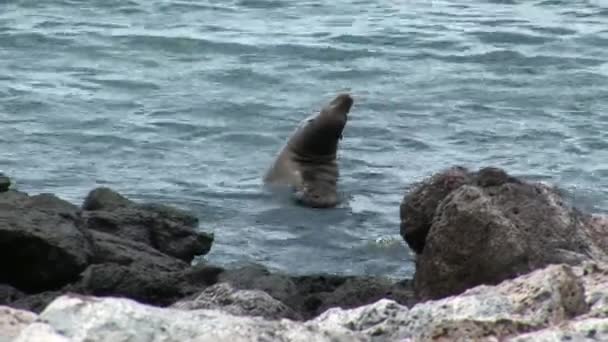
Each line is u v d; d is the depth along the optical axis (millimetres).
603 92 56156
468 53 63406
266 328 16469
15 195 31891
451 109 52531
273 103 53562
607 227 26438
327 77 58344
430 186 27953
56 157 45188
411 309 19281
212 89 55844
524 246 24453
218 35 66438
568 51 64188
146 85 56500
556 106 53594
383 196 41312
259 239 36938
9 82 56375
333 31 67688
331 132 42688
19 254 29031
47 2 73250
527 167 44719
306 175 42312
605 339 16969
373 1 76750
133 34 66125
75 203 39875
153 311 16172
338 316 19562
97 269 27812
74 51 62844
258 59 61562
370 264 34969
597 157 46125
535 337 17141
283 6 74625
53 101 53188
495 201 25734
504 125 50375
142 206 34906
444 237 24969
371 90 55719
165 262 30938
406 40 65938
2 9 71438
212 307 22750
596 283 20328
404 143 47406
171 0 74875
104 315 15844
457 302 18859
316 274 32531
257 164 45031
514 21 71250
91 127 49312
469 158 45906
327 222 38719
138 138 47844
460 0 77688
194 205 40094
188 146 47062
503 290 19141
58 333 15586
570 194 41344
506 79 58156
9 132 48188
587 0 77688
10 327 17969
